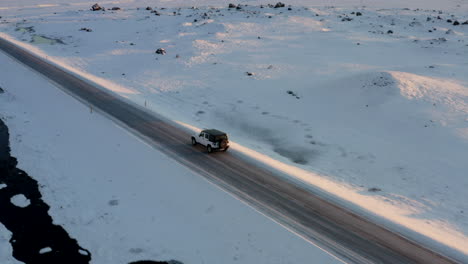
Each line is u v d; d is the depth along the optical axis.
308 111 38.50
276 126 35.06
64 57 67.94
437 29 92.81
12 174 23.03
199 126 34.69
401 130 32.00
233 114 38.62
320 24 96.81
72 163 24.69
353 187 23.62
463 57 62.59
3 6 181.88
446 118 32.75
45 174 23.06
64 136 29.73
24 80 48.28
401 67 53.22
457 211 20.59
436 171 25.23
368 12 118.44
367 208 19.83
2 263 14.82
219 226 17.70
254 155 26.92
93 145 27.89
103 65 62.19
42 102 39.28
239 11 119.31
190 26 96.25
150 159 25.50
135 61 64.25
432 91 39.12
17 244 16.14
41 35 89.75
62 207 19.25
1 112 35.22
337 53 65.56
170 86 48.88
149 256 15.51
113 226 17.59
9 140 28.73
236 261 15.27
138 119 34.84
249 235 17.05
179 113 38.62
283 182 22.72
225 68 56.81
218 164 25.11
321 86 44.78
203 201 19.97
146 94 45.66
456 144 28.30
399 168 26.12
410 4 178.38
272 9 122.88
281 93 44.34
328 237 17.08
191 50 69.69
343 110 37.72
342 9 127.62
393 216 19.25
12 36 88.88
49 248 15.93
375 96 38.91
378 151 28.92
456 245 16.73
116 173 23.20
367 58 61.62
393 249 16.34
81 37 88.44
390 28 93.38
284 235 17.12
